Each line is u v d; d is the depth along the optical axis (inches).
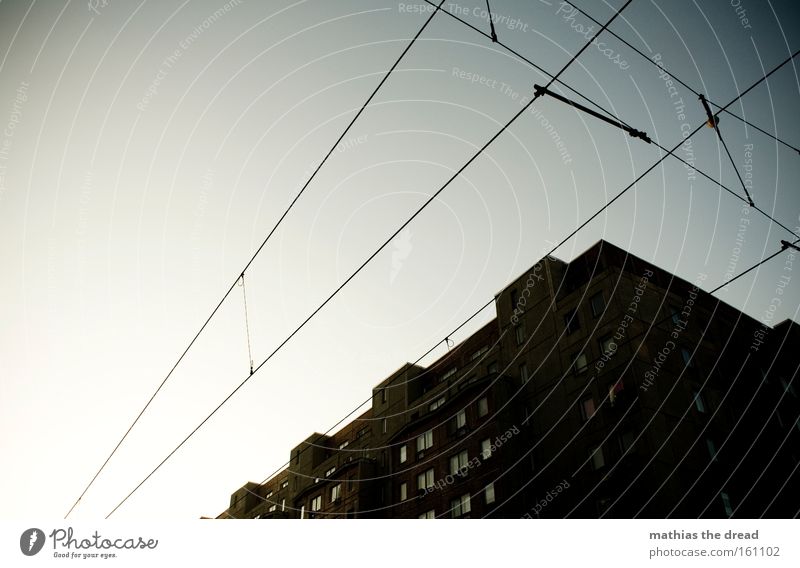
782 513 1146.0
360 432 1975.9
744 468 1152.8
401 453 1620.3
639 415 1117.1
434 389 1722.4
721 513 1065.5
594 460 1162.0
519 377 1433.3
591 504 1126.4
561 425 1261.1
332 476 1811.0
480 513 1298.0
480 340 1669.5
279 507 2181.3
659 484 1036.5
